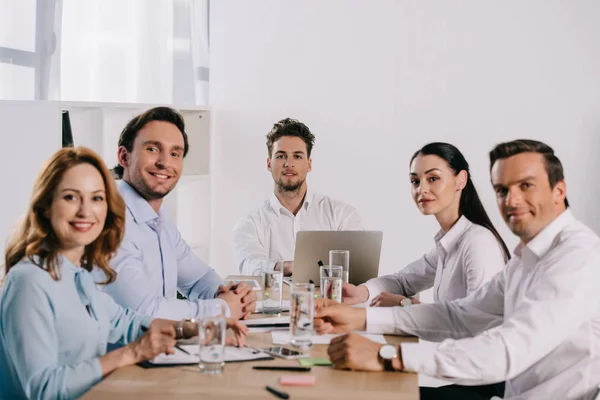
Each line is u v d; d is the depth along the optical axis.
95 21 5.06
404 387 1.89
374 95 5.20
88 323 2.11
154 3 5.19
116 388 1.86
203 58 5.34
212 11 5.35
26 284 1.98
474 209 3.10
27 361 1.95
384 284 3.37
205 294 3.21
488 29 5.05
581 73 4.96
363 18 5.18
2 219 4.27
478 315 2.54
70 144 4.52
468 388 2.88
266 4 5.29
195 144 5.12
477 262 2.94
